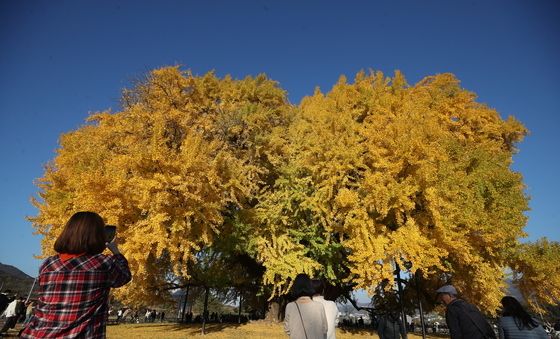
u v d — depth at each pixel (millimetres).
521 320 4152
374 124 13492
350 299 20359
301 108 20531
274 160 15945
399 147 11852
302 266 13914
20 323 15383
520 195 14734
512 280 18359
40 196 16562
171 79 17297
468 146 15969
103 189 11781
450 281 16328
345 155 12633
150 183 11094
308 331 3049
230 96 19188
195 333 14711
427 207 12031
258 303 23156
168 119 15516
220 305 37500
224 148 15109
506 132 19297
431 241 11758
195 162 11977
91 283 2033
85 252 2125
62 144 17891
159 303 19141
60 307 1936
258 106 17969
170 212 11883
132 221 12555
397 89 17562
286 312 3223
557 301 17109
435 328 23312
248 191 14711
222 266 19422
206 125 15828
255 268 20203
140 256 11117
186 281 19297
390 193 11422
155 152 11484
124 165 11828
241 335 14039
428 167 11633
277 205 14883
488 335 3691
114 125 15906
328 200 13312
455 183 12977
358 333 15680
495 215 13672
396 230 12812
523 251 16156
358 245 11867
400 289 12219
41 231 15359
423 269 11219
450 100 18188
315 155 13820
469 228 13031
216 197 12898
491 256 15414
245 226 15062
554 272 16031
